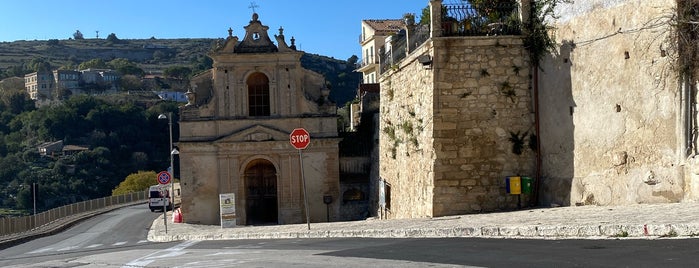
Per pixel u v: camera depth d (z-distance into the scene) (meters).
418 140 24.27
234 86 47.66
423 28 24.61
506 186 21.48
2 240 33.12
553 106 20.66
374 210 43.84
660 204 15.77
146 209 69.38
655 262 9.11
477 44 21.61
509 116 21.64
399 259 11.62
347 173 48.09
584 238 12.38
